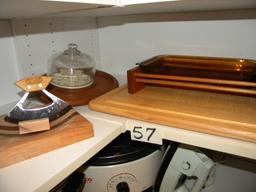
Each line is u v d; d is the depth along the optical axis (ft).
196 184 2.14
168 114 1.74
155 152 2.13
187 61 2.59
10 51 2.38
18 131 1.46
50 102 1.88
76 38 3.09
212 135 1.54
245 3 1.83
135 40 3.19
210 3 1.78
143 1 1.67
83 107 2.11
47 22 2.64
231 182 2.38
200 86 2.01
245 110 1.79
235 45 2.61
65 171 1.27
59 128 1.50
